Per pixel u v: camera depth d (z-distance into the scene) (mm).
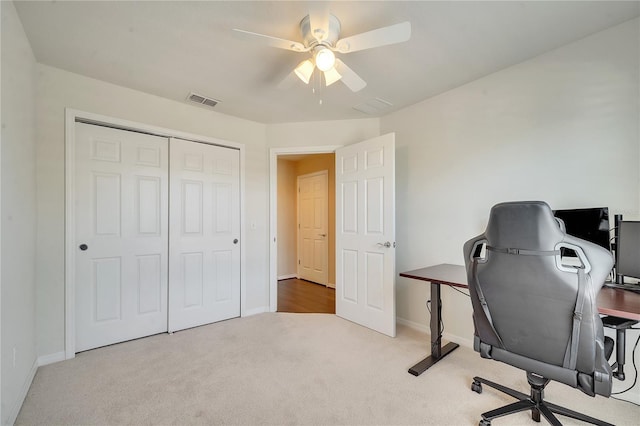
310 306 3717
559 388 1858
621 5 1586
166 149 2816
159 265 2754
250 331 2834
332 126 3389
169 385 1885
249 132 3373
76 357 2260
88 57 2074
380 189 2838
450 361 2223
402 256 3049
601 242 1650
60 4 1553
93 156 2420
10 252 1538
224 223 3170
